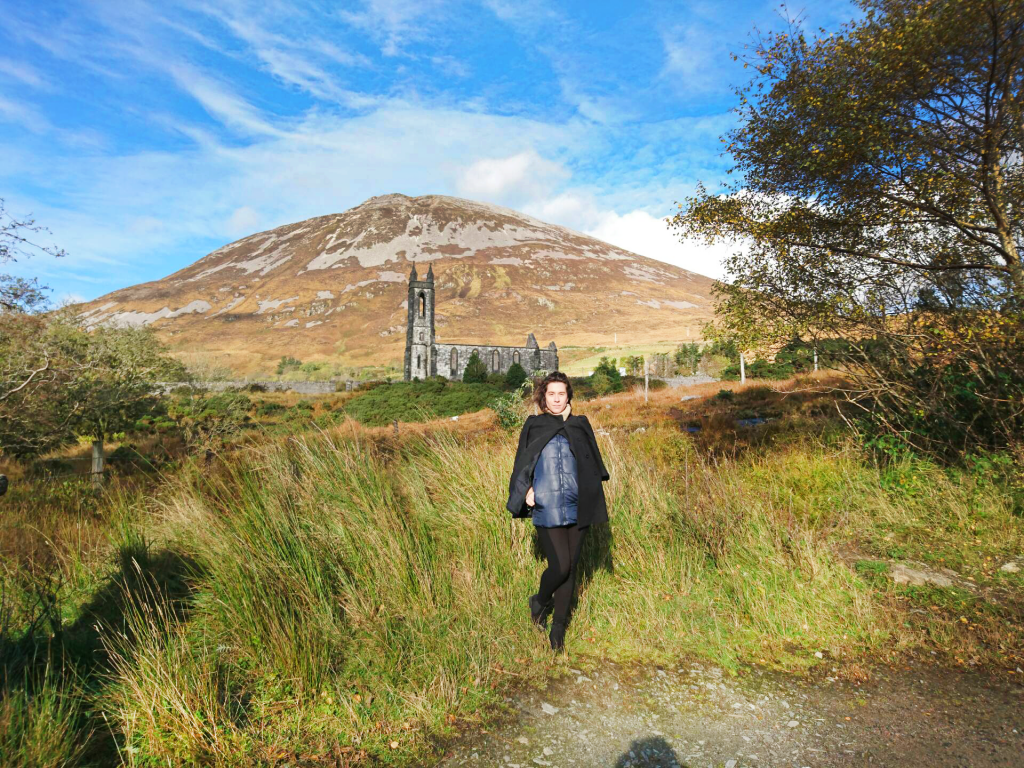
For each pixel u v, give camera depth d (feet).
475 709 8.29
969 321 17.81
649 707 8.45
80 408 39.70
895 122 19.34
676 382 128.47
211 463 15.78
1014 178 18.74
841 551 14.02
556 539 9.98
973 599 11.34
